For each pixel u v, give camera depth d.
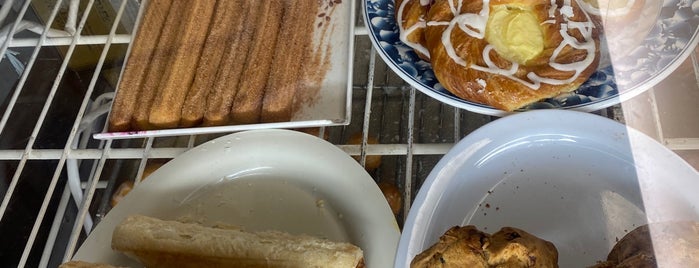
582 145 0.66
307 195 0.69
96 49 1.11
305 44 0.88
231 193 0.71
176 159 0.72
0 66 1.06
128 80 0.87
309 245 0.60
